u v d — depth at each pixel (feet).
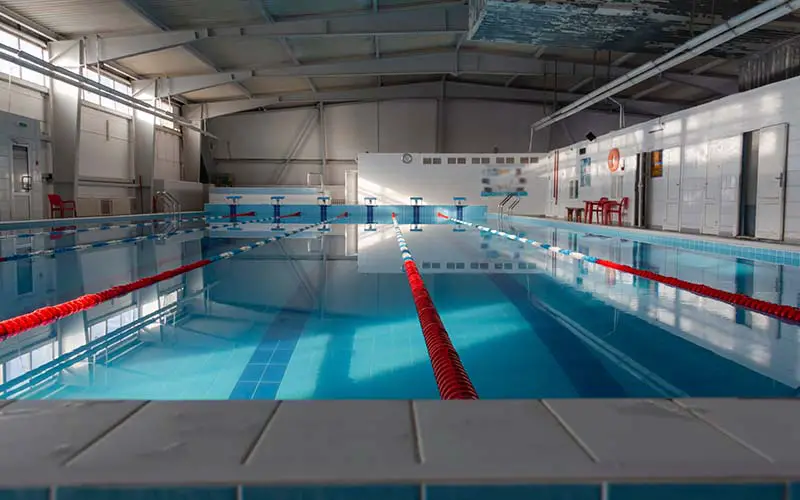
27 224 33.63
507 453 2.33
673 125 30.63
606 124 65.46
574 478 2.15
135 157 51.39
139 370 7.99
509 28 29.60
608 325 10.78
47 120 38.81
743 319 11.30
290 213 57.16
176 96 56.39
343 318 11.31
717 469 2.20
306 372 7.92
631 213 35.37
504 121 64.95
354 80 58.18
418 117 64.54
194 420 2.69
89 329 10.43
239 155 65.62
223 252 23.31
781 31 29.01
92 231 34.53
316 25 36.22
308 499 2.16
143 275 16.72
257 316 11.50
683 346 9.30
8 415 2.74
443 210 56.44
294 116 65.00
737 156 25.25
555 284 15.30
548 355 8.83
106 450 2.37
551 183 53.83
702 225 28.04
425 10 36.24
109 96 36.94
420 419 2.70
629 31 29.60
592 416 2.73
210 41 38.75
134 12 32.01
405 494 2.16
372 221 50.26
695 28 28.84
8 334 10.08
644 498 2.18
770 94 23.25
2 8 31.30
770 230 23.41
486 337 9.91
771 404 2.88
